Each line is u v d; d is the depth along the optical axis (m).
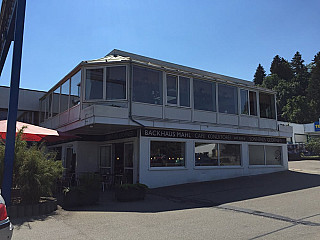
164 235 5.73
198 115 14.68
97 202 9.53
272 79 80.69
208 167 14.89
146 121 12.74
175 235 5.73
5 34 11.20
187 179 14.00
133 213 7.88
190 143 14.38
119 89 12.64
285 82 77.75
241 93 16.98
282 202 9.12
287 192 11.14
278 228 6.12
